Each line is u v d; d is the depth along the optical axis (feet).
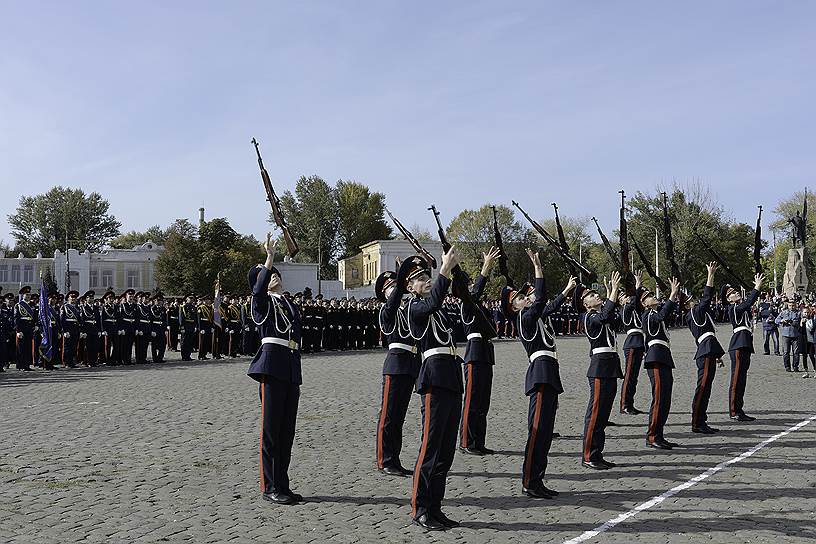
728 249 226.17
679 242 217.56
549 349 31.07
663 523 26.35
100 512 26.76
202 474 32.37
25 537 23.97
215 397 55.88
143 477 31.73
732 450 39.14
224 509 27.35
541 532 25.25
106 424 44.14
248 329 98.94
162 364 87.25
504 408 52.39
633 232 229.04
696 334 44.93
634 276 46.47
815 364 78.48
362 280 276.82
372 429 43.29
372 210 390.83
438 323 27.43
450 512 27.53
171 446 38.04
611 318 34.94
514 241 241.96
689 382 70.08
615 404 56.03
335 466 34.40
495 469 34.53
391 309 30.25
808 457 37.29
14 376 72.02
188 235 236.22
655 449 39.45
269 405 28.63
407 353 33.37
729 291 50.14
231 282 229.25
